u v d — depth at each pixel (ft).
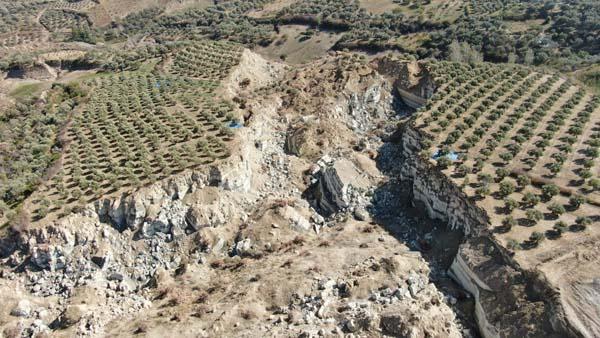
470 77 287.69
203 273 180.34
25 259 179.01
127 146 230.68
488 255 157.28
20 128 264.11
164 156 220.84
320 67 327.47
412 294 155.12
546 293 137.59
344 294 157.07
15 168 221.25
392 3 483.10
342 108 285.84
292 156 249.96
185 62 351.25
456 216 184.75
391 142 260.83
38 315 162.30
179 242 191.62
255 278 168.55
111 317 159.53
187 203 200.23
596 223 160.35
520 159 201.36
